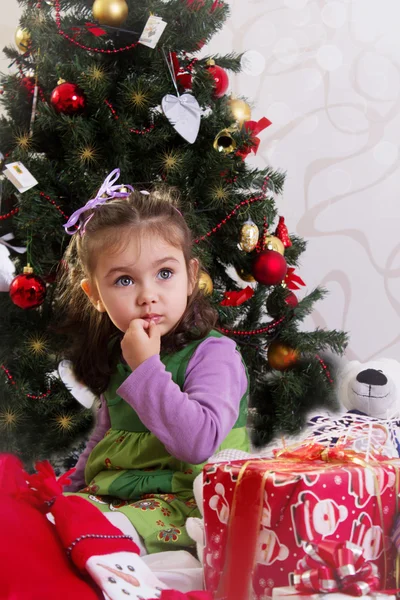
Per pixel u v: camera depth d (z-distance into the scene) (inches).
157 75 68.4
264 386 75.1
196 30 70.4
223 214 70.4
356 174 99.7
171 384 41.1
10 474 35.6
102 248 44.5
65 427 70.4
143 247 43.6
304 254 100.3
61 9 72.4
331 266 100.0
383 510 33.1
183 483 43.1
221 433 41.3
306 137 101.3
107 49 70.2
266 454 41.4
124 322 43.9
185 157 67.7
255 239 68.9
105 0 66.0
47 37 68.4
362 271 99.1
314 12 101.3
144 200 46.4
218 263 75.4
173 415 40.3
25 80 70.3
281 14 102.3
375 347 98.4
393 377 51.7
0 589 28.3
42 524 32.4
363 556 32.1
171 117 65.9
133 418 45.6
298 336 73.3
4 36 104.5
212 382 43.4
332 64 100.7
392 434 43.5
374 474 32.8
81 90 66.1
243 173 71.9
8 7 105.3
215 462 38.5
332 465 33.8
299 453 36.1
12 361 69.8
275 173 74.4
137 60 69.7
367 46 99.8
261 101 102.6
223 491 33.2
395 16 99.1
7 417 68.3
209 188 68.1
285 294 74.3
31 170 65.9
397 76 99.0
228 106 72.0
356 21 100.2
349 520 31.7
